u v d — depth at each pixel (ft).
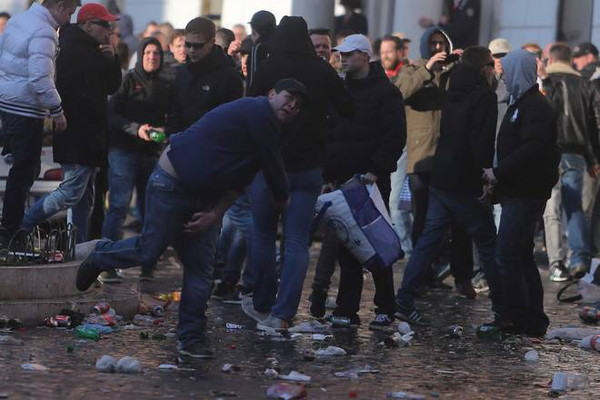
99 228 90.79
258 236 69.15
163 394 52.01
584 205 112.27
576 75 104.73
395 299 75.15
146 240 59.11
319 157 67.62
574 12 135.74
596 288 87.04
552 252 102.17
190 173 57.41
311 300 75.36
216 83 76.69
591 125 103.86
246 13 153.38
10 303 66.03
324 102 67.46
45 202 78.64
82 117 78.59
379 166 71.36
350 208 70.33
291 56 67.62
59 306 67.31
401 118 72.02
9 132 73.67
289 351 63.31
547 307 85.20
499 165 69.87
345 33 111.14
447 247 92.07
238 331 68.54
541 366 63.00
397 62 108.78
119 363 56.03
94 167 79.71
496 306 74.59
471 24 134.72
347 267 72.33
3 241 73.82
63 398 50.37
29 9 73.51
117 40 107.55
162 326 69.00
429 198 76.28
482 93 75.10
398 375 58.70
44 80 72.28
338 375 57.67
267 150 57.67
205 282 60.08
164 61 95.40
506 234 70.69
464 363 62.80
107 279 85.35
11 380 52.95
